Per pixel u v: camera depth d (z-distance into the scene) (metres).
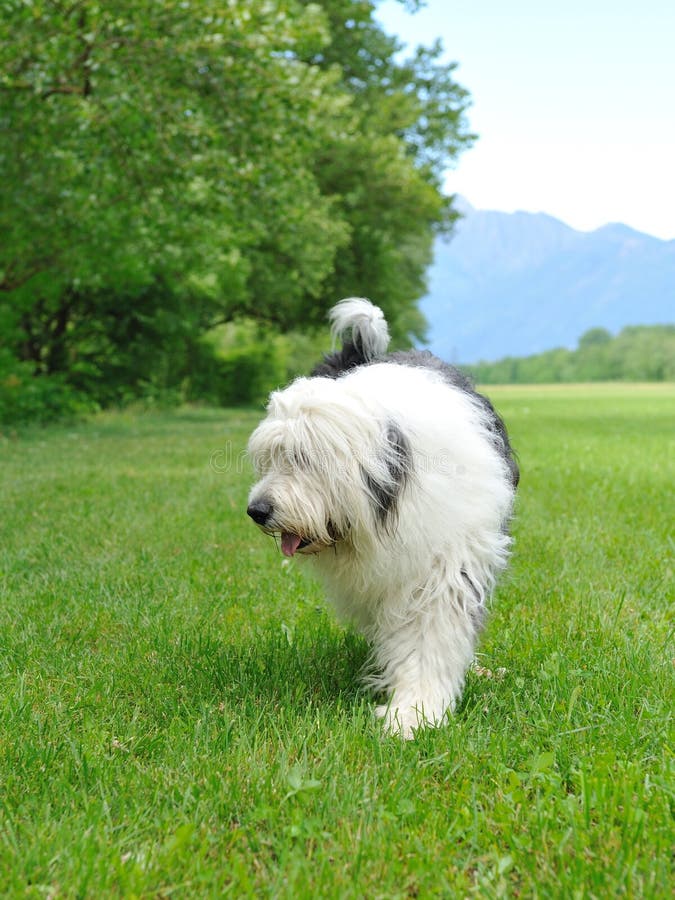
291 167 15.10
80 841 2.32
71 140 13.45
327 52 26.84
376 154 25.48
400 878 2.24
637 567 5.62
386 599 3.39
